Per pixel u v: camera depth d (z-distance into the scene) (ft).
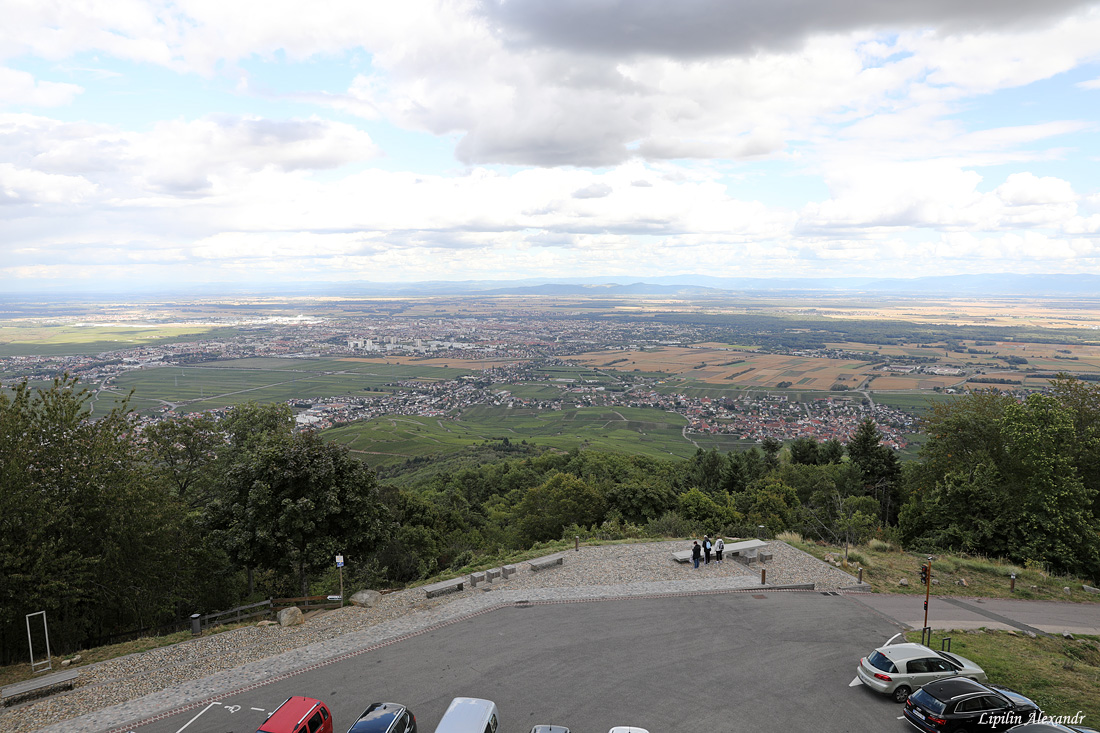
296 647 88.69
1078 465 165.48
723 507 214.48
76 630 104.63
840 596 112.27
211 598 139.54
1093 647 95.96
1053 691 76.18
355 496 117.29
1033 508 154.10
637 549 139.33
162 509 115.24
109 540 105.91
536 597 108.17
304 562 114.62
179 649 88.43
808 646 89.35
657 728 67.46
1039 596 122.01
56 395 111.24
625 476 312.71
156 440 146.61
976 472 167.63
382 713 62.59
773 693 75.46
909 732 67.21
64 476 103.76
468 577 116.16
